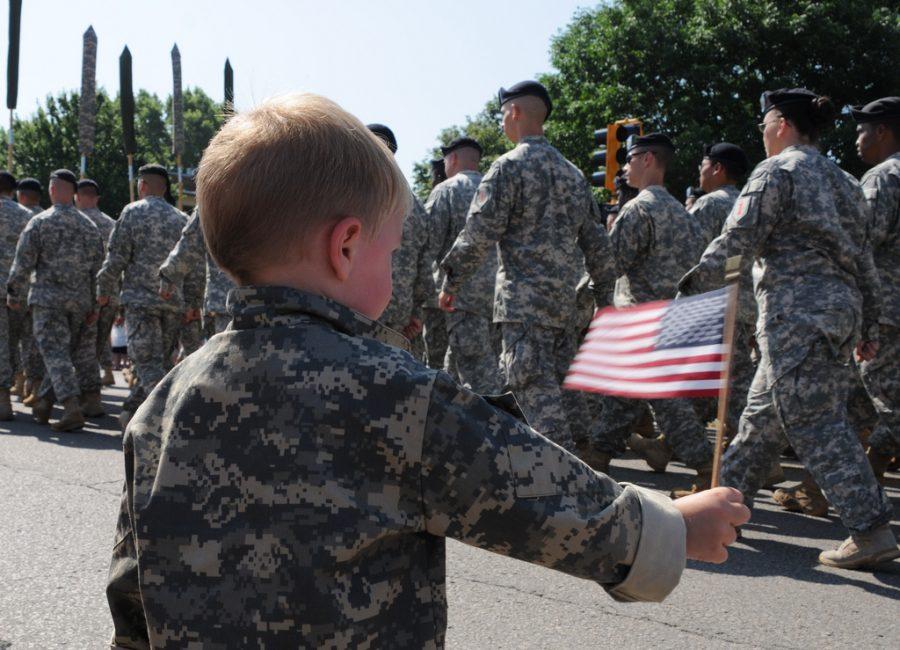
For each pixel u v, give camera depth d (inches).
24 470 214.8
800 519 188.2
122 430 285.7
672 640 117.6
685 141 836.0
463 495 40.3
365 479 40.0
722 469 166.1
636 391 67.8
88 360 323.6
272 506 39.7
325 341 41.8
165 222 284.8
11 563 144.3
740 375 236.5
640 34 896.3
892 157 203.6
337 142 43.4
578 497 41.5
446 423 40.6
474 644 115.0
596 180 423.5
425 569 42.1
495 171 197.0
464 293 258.7
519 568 146.6
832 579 145.6
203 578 40.4
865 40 850.1
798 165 153.4
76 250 303.9
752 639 118.6
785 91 160.7
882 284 213.2
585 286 251.0
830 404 149.7
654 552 41.9
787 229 154.0
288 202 42.5
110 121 1582.2
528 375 197.6
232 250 43.9
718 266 154.0
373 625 39.5
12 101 540.1
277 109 44.1
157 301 281.0
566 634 119.0
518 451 41.1
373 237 44.9
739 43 862.5
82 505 181.3
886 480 244.4
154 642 41.4
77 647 113.7
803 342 150.0
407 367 41.6
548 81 987.3
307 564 38.7
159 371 282.8
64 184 305.6
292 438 40.2
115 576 46.5
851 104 869.2
